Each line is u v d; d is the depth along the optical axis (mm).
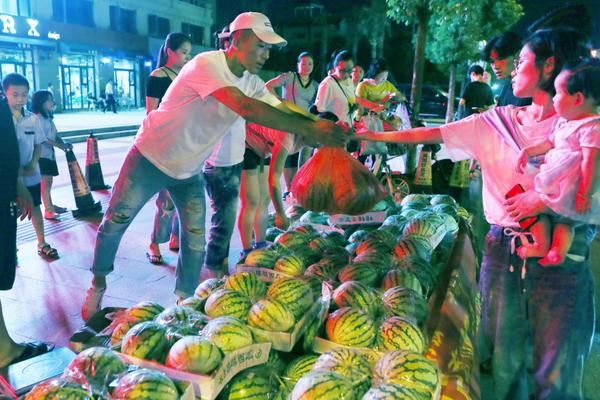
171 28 41375
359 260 3514
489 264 2912
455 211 4801
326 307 2787
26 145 5535
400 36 45594
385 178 6504
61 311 4480
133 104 38562
